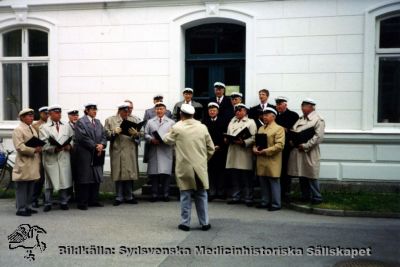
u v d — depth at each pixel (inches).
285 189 337.4
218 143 338.0
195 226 266.2
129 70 406.0
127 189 341.4
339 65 364.2
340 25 362.9
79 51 414.9
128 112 346.0
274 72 376.2
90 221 280.1
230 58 399.9
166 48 398.3
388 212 288.2
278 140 304.8
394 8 353.1
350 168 361.4
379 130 358.6
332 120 366.9
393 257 208.8
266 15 375.9
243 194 341.4
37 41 434.9
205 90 409.7
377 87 364.8
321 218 286.7
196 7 390.9
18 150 292.0
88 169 319.3
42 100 435.2
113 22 407.2
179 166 255.1
